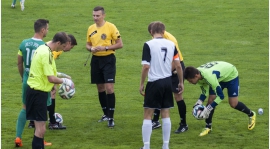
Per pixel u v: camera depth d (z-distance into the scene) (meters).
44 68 22.64
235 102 27.36
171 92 24.52
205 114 25.92
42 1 62.97
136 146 25.56
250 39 50.75
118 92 35.88
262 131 27.77
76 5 61.47
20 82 38.09
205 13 58.84
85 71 41.22
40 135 23.27
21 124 25.25
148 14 58.47
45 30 25.19
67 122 29.39
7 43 48.91
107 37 28.62
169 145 25.69
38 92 22.95
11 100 33.62
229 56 45.62
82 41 49.59
